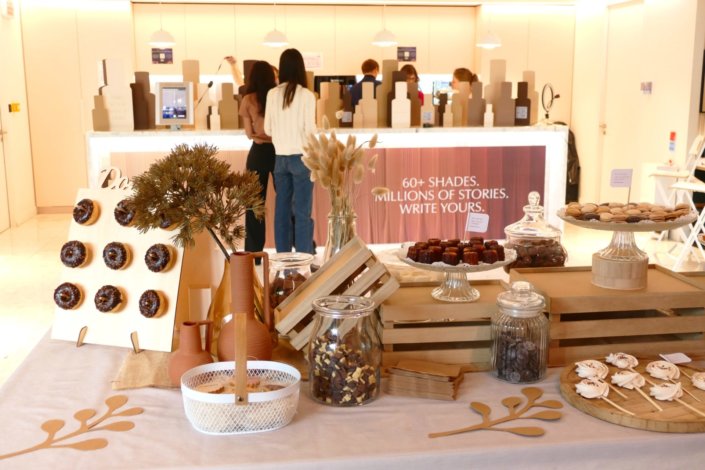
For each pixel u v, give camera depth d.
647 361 1.72
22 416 1.51
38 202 8.87
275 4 9.67
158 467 1.28
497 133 5.96
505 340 1.65
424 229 6.02
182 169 1.69
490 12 9.79
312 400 1.57
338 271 1.65
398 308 1.69
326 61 9.91
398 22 9.95
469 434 1.40
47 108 8.76
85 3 8.73
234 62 7.05
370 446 1.36
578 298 1.73
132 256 1.96
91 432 1.43
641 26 8.12
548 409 1.51
